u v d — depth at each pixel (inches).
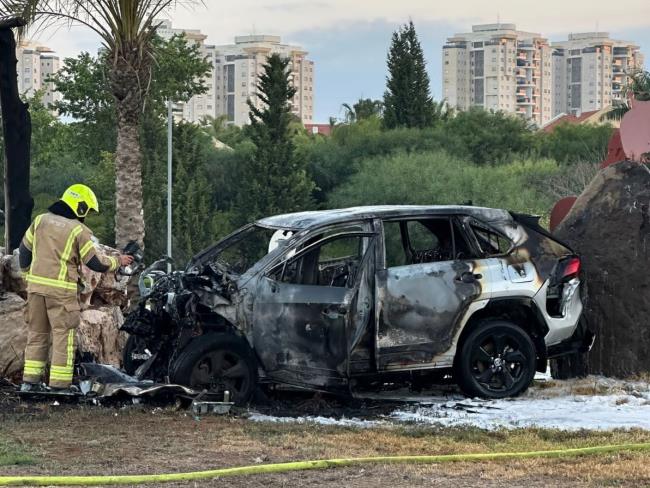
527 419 418.9
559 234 546.9
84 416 409.4
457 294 456.8
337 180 3284.9
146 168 2449.6
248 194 2662.4
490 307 464.1
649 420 419.8
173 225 2463.1
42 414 412.2
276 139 2684.5
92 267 442.9
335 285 461.4
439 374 470.9
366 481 308.8
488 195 2787.9
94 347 499.2
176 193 2482.8
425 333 451.5
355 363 446.6
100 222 2824.8
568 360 533.0
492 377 469.4
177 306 428.5
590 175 2851.9
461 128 3523.6
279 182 2652.6
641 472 321.4
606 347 529.7
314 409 440.1
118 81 993.5
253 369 437.4
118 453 346.0
